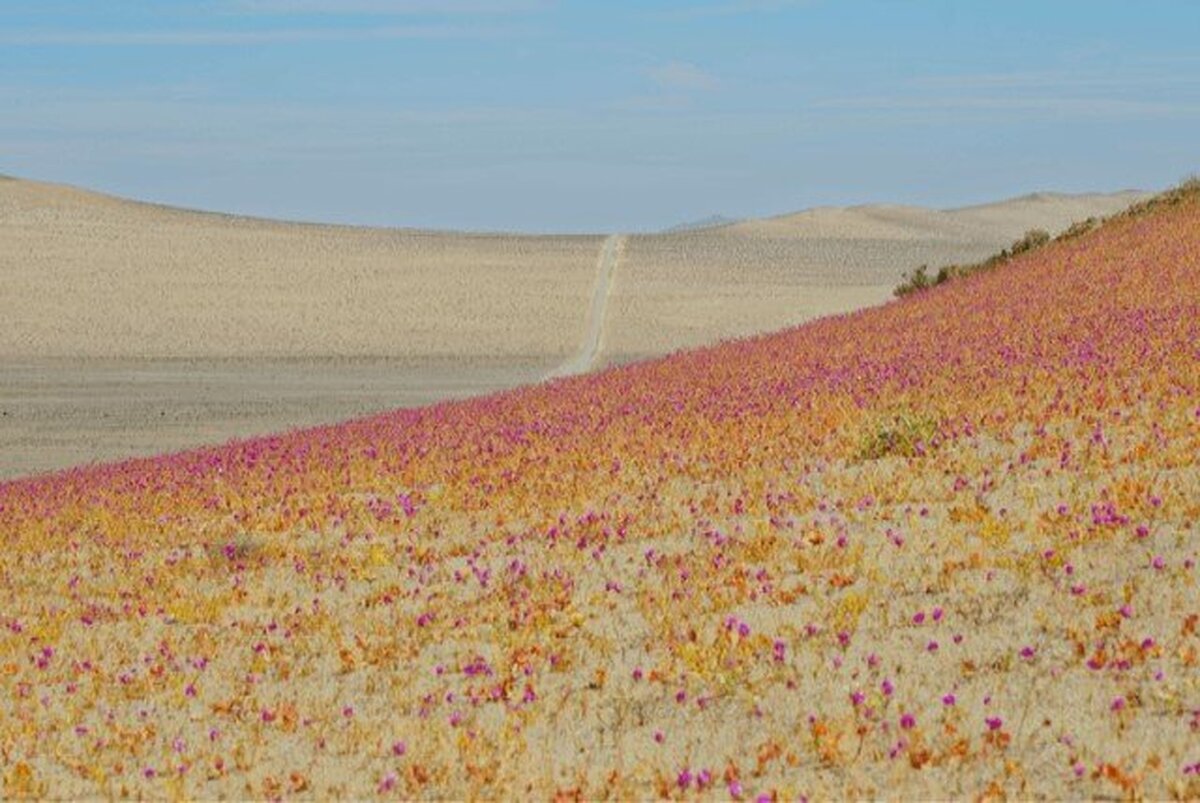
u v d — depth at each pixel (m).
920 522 15.88
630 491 20.16
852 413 22.81
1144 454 17.03
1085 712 10.21
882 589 13.75
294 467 27.05
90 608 17.47
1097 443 18.03
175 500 25.03
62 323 98.06
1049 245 58.19
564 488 20.94
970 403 21.98
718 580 14.86
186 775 11.20
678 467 21.17
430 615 14.97
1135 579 12.73
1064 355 25.17
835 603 13.48
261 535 20.78
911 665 11.66
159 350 88.81
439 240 152.25
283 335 94.81
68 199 171.00
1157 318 27.88
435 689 12.79
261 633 15.50
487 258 136.25
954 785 9.31
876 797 9.23
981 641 11.93
